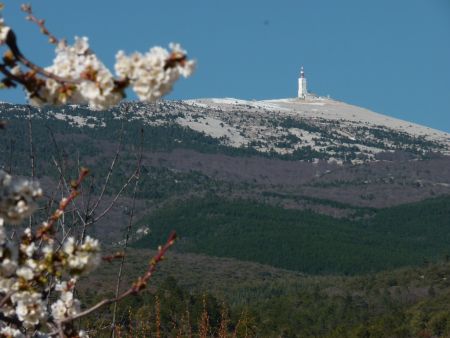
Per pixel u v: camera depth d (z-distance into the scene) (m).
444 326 122.44
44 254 12.88
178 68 11.05
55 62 11.55
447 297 141.88
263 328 108.31
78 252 12.39
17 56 11.48
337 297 157.00
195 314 70.44
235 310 110.31
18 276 12.39
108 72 11.13
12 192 11.86
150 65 10.95
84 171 13.33
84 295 68.38
